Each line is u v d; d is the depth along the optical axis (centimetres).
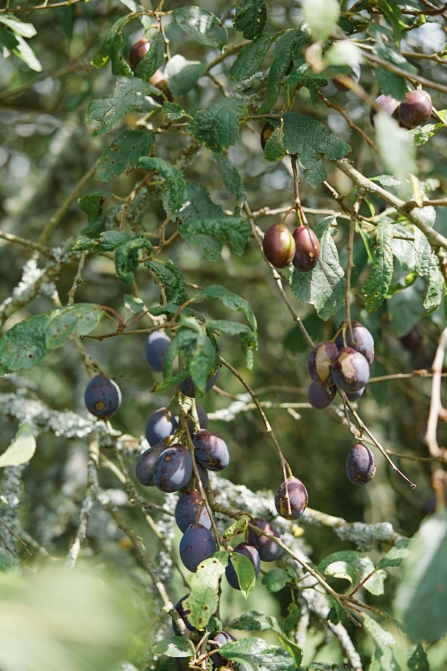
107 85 183
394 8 118
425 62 161
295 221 175
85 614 77
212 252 119
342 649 129
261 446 205
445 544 100
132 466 169
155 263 117
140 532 165
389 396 180
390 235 117
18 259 198
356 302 150
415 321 142
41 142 217
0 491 141
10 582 82
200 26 126
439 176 152
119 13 172
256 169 201
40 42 190
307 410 203
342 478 206
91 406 123
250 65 122
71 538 164
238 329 108
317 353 113
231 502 136
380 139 107
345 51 107
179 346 106
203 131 120
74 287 129
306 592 132
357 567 121
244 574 113
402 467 183
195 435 118
